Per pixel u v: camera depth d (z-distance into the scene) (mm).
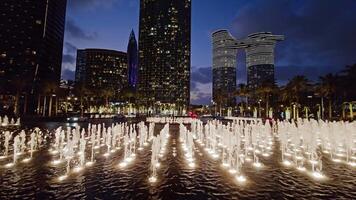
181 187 8930
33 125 38938
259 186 9109
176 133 29656
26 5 104188
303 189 8820
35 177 10086
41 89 66438
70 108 128125
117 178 10008
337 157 14984
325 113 80438
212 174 10727
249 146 19219
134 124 45344
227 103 123188
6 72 99312
